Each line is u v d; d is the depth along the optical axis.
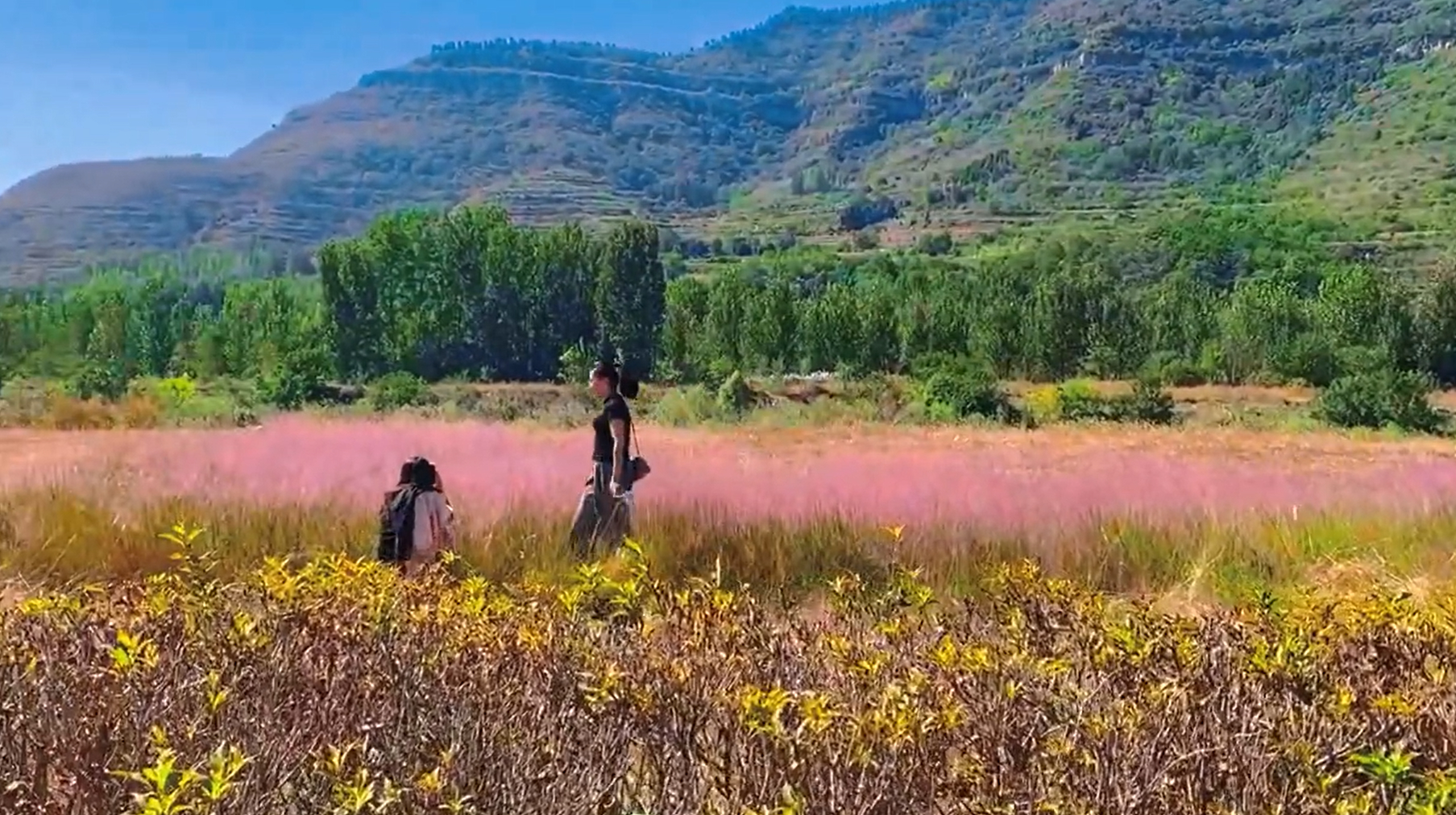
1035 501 9.78
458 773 3.02
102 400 31.55
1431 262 121.12
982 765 3.10
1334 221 151.38
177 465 11.41
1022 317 56.53
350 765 3.08
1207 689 3.60
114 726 3.21
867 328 57.25
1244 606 4.87
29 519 8.41
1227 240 127.69
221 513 8.72
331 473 10.72
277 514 8.73
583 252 63.91
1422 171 189.12
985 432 27.47
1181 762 3.12
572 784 3.12
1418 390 33.62
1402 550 8.62
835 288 60.12
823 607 6.25
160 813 2.53
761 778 3.02
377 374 61.00
